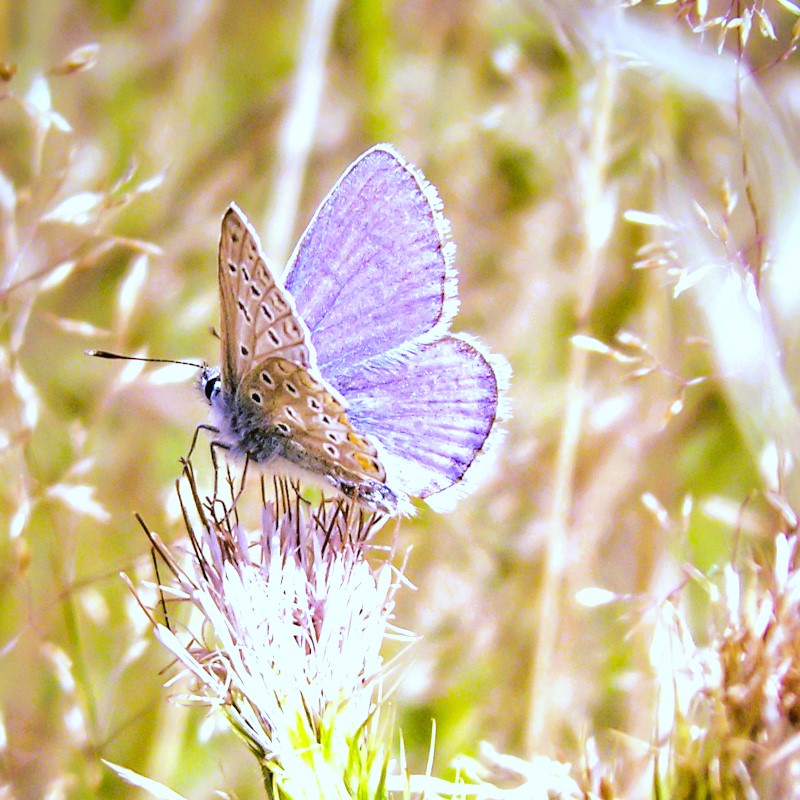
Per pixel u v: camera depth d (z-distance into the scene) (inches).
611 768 9.7
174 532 10.5
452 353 10.1
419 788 9.6
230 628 9.6
